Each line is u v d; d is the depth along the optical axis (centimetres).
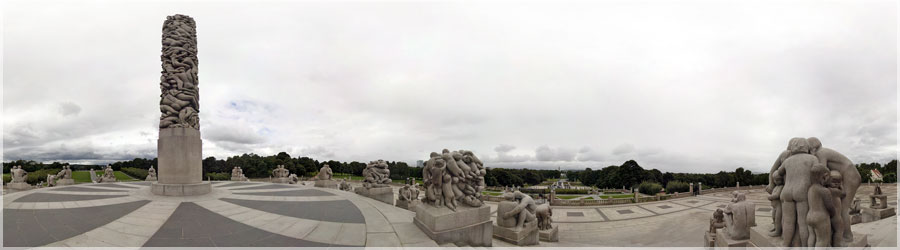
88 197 1355
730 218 914
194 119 1538
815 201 651
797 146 710
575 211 2831
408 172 7788
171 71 1509
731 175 7112
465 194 985
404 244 811
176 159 1467
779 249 708
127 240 782
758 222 2097
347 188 2247
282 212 1140
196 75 1584
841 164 690
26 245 730
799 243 686
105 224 917
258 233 870
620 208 2998
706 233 1106
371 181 1691
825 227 643
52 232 830
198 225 937
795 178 689
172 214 1065
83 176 5766
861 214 1573
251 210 1162
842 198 693
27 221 938
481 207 970
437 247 795
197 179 1534
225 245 767
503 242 1064
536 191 5150
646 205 3191
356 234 883
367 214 1134
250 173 7056
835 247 655
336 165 8988
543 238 1242
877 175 3850
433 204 963
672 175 7806
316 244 790
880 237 941
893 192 3600
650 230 1975
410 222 1039
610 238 1689
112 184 1950
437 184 953
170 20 1560
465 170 978
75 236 801
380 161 1753
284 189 1867
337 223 995
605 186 7369
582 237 1712
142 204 1216
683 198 3784
